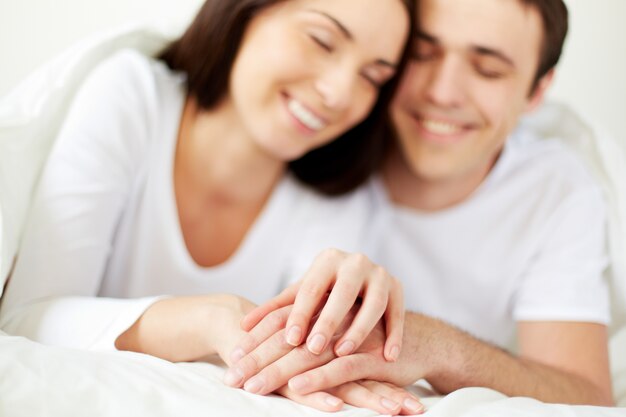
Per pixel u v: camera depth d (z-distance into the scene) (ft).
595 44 6.51
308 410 2.31
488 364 3.13
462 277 4.58
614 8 6.47
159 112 3.97
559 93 6.56
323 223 4.44
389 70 3.90
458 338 3.08
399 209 4.59
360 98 3.90
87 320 2.96
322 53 3.68
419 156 4.21
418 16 3.94
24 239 3.29
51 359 2.19
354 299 2.66
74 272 3.33
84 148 3.55
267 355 2.55
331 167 4.41
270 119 3.81
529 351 4.20
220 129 4.01
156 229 3.95
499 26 3.85
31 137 3.59
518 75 4.04
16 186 3.33
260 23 3.80
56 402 2.02
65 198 3.40
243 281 4.29
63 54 4.05
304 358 2.55
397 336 2.73
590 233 4.37
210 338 2.74
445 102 3.98
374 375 2.66
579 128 4.85
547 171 4.51
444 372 2.96
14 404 1.99
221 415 2.08
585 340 4.08
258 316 2.71
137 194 3.92
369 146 4.37
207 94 3.97
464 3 3.87
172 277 4.03
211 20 3.91
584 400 3.46
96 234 3.46
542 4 3.95
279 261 4.40
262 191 4.27
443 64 3.96
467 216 4.49
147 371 2.28
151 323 2.88
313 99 3.74
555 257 4.38
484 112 4.02
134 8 6.48
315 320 2.72
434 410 2.33
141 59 4.09
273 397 2.43
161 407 2.08
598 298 4.19
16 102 3.78
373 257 4.56
